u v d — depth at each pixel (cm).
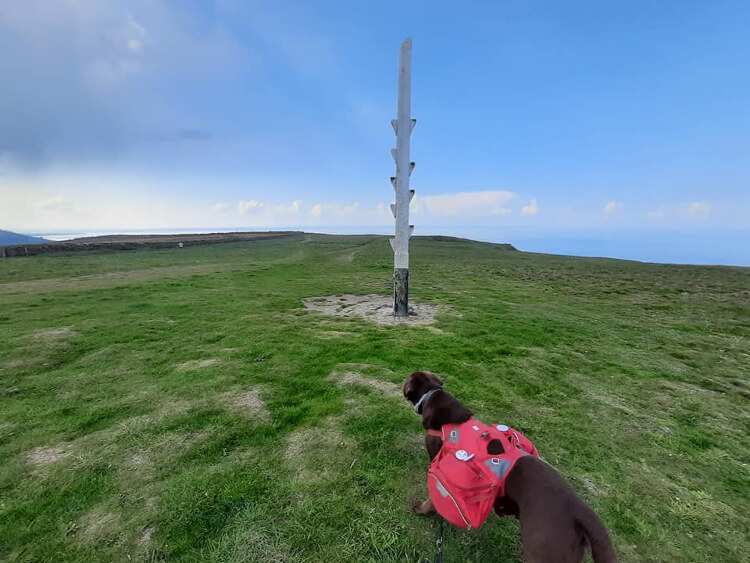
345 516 333
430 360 693
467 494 253
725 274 2631
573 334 922
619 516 352
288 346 753
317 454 415
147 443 433
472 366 679
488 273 2355
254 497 351
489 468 253
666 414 551
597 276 2400
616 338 921
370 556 296
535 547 223
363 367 649
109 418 489
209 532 314
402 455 416
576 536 221
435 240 6575
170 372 634
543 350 788
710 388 657
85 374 629
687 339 959
